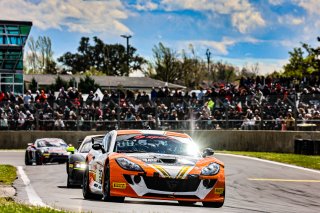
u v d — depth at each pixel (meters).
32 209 25.59
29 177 55.56
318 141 84.38
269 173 61.59
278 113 95.38
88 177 35.25
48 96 108.88
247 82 117.31
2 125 107.19
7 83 144.00
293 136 92.50
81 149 46.88
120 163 31.03
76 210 27.92
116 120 103.88
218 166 32.16
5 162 81.25
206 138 100.81
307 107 93.06
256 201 38.38
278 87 102.19
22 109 107.19
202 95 108.00
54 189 43.69
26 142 106.50
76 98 107.94
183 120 101.94
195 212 28.95
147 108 103.12
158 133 34.97
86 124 105.12
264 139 95.56
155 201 33.97
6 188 42.84
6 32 141.88
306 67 188.00
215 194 31.42
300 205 36.81
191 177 30.83
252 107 98.62
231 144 98.94
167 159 31.70
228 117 100.12
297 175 60.06
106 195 31.77
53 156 74.94
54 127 105.94
